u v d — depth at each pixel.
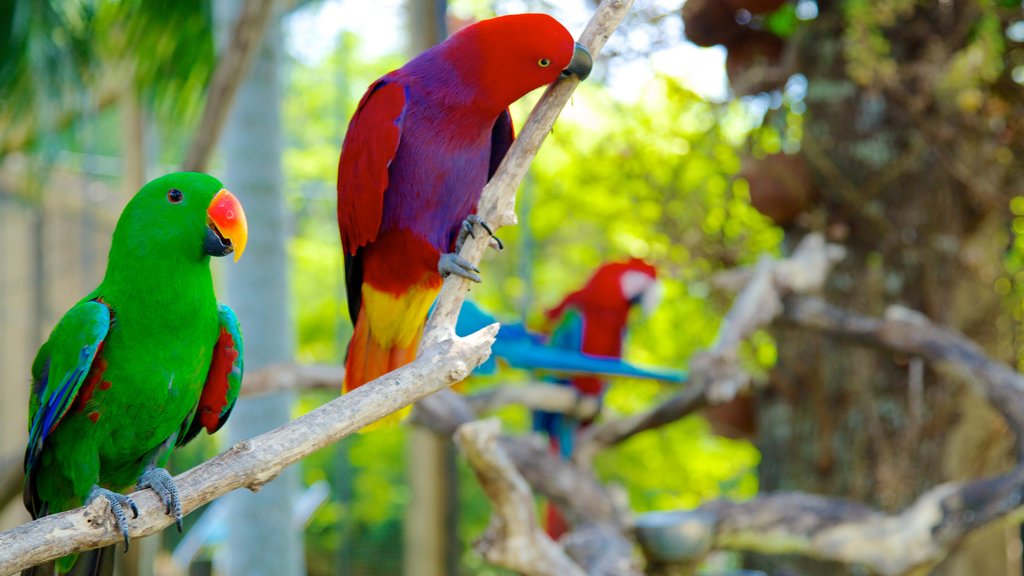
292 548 5.14
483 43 2.42
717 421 4.95
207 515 10.09
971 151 4.38
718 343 4.13
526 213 6.93
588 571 3.29
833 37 4.54
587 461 4.17
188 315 2.20
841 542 3.38
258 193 5.06
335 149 12.80
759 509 3.55
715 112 4.82
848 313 4.28
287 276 5.16
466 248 2.31
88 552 2.26
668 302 6.30
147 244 2.16
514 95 2.46
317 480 12.66
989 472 4.37
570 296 5.62
